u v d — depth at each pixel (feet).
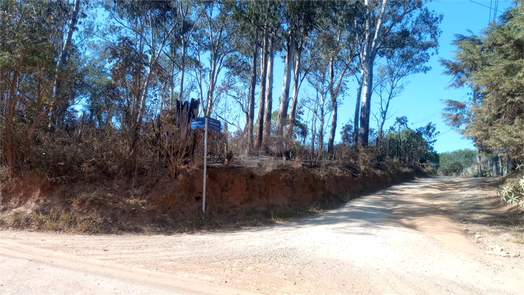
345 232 34.88
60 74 41.27
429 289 20.92
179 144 41.57
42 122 42.55
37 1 40.70
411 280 22.22
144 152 41.96
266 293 18.85
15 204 35.86
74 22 62.28
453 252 30.42
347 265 24.21
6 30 36.35
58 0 57.47
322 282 20.94
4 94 38.42
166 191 38.88
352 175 79.15
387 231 36.47
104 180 39.17
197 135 44.62
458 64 91.97
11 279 17.53
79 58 70.38
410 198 70.59
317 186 60.23
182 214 38.47
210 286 19.03
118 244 27.66
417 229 40.04
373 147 107.65
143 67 43.21
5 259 20.83
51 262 20.84
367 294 19.57
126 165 40.19
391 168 109.40
